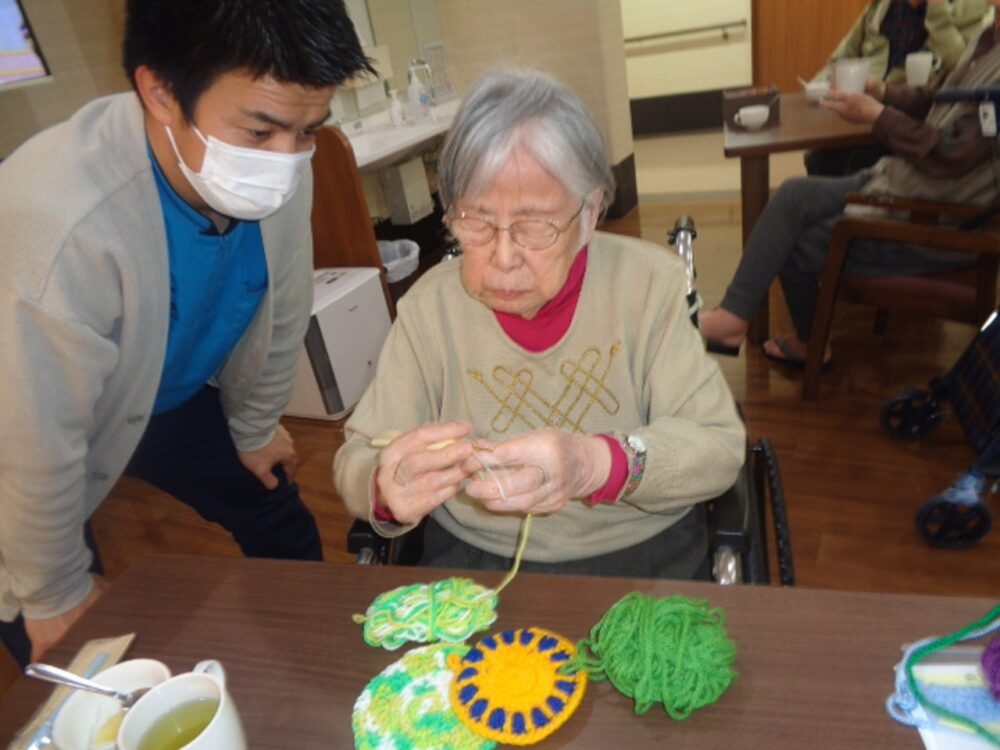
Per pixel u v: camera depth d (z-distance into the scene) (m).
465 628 0.69
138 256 0.91
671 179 4.82
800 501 1.92
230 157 0.86
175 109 0.83
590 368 1.01
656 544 1.05
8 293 0.81
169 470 1.43
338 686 0.66
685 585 0.71
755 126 2.42
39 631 1.03
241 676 0.69
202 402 1.42
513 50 4.02
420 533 1.13
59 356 0.86
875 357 2.51
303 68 0.75
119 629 0.77
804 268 2.27
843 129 2.24
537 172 0.80
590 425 1.03
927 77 2.45
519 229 0.84
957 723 0.54
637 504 0.91
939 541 1.70
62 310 0.83
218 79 0.77
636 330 1.00
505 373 1.04
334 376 2.54
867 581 1.66
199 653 0.72
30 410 0.85
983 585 1.60
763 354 2.63
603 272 1.00
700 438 0.90
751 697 0.59
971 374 1.83
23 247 0.81
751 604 0.67
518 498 0.76
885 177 2.01
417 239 3.99
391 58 3.72
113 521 2.30
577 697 0.61
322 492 2.24
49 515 0.94
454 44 4.15
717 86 5.58
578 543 1.05
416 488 0.80
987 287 1.79
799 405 2.32
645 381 1.02
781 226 2.22
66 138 0.88
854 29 3.11
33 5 2.31
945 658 0.59
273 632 0.74
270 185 0.91
